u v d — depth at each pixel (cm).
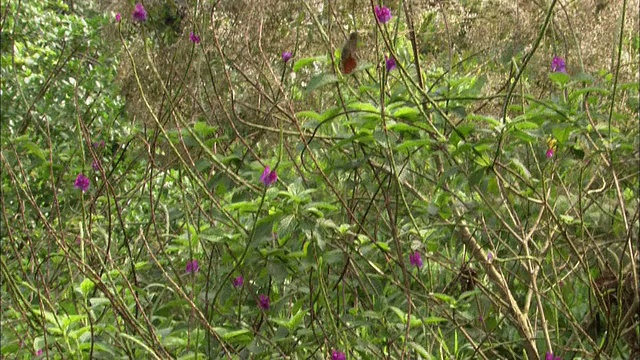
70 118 611
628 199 486
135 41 479
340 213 439
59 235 429
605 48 473
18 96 602
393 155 405
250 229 394
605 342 414
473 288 443
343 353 365
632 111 467
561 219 427
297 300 409
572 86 442
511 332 467
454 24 482
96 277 363
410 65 461
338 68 407
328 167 420
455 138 382
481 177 388
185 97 479
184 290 406
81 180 404
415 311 402
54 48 660
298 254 378
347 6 449
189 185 547
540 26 457
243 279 399
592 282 410
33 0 673
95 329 371
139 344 362
